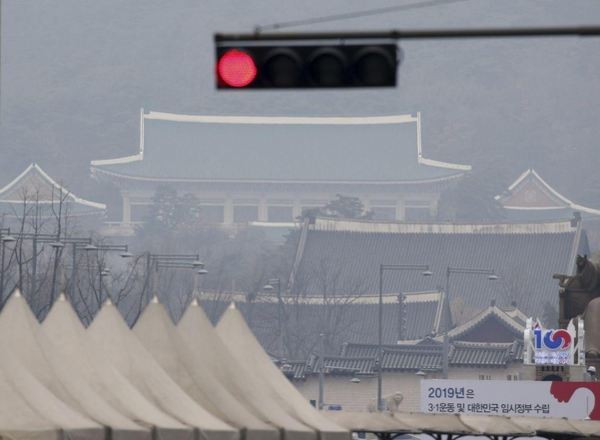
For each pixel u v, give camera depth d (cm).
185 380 10131
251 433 9725
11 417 7831
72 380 8838
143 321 10481
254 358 11531
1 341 8250
